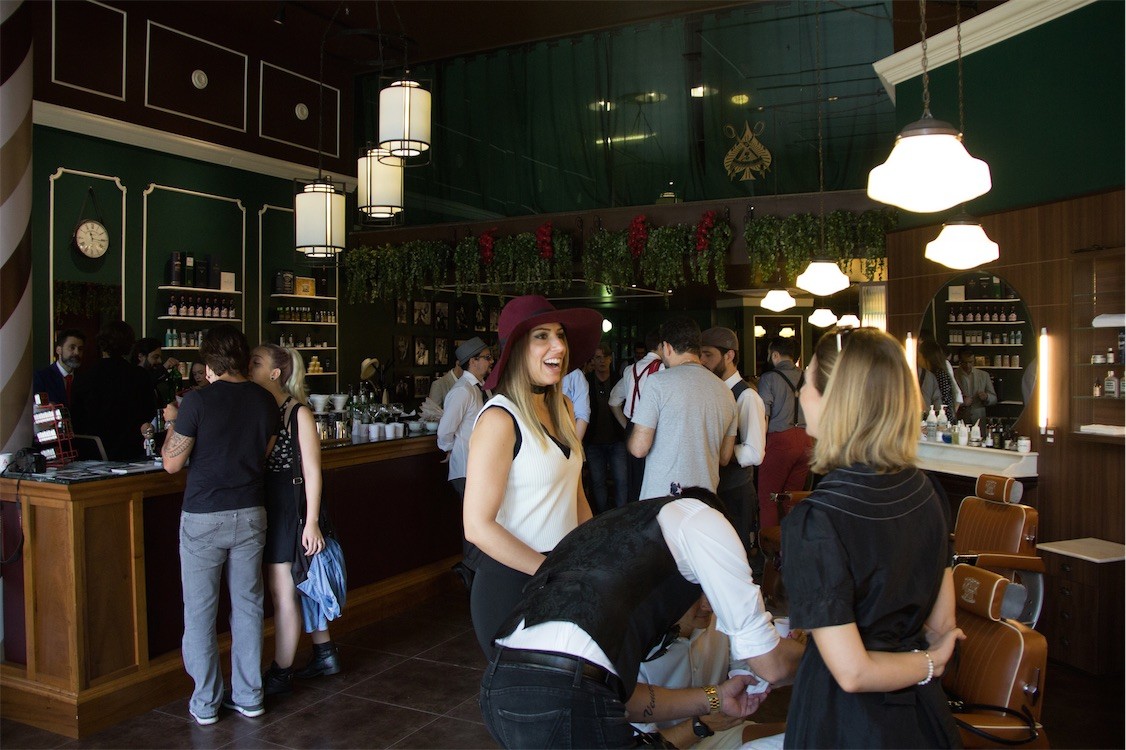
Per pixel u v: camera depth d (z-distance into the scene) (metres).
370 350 10.39
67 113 6.81
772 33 9.14
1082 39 4.72
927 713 1.62
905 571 1.61
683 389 3.65
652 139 9.64
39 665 3.64
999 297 5.26
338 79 9.72
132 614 3.76
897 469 1.65
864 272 7.95
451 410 5.12
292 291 9.00
